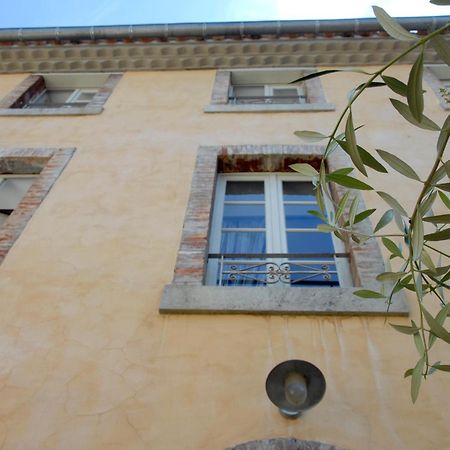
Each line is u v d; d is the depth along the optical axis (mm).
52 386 3189
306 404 2611
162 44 8414
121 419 2965
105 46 8492
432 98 6832
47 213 4832
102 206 4891
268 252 4699
